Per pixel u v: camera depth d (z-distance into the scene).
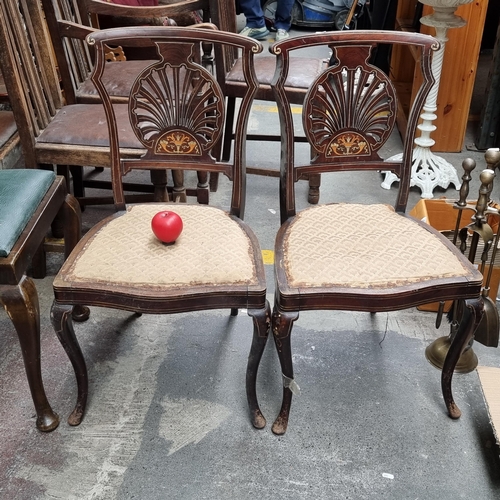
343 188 2.72
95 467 1.45
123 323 1.92
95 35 1.44
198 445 1.51
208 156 1.59
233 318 1.95
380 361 1.77
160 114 1.55
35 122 1.92
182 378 1.71
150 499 1.38
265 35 4.64
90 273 1.39
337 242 1.50
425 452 1.50
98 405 1.62
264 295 1.38
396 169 1.62
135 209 1.63
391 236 1.52
